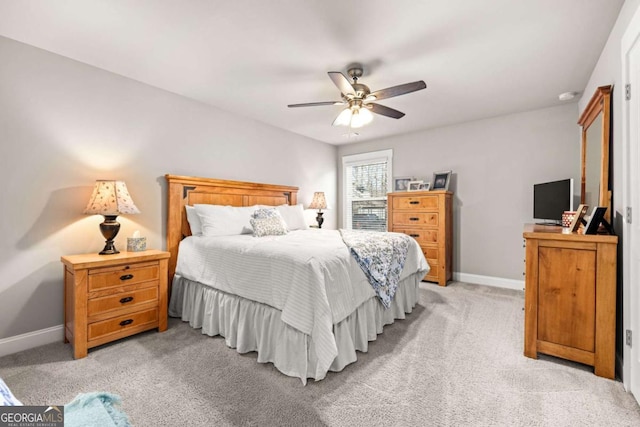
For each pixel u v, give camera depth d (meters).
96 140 2.61
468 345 2.29
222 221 3.11
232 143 3.76
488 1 1.76
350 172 5.50
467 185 4.21
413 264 3.12
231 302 2.35
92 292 2.18
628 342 1.70
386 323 2.64
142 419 1.49
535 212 3.49
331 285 1.97
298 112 3.76
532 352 2.09
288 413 1.54
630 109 1.67
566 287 1.96
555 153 3.56
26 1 1.77
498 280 3.99
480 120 4.09
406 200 4.34
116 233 2.49
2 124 2.15
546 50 2.30
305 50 2.31
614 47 1.99
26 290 2.26
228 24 1.99
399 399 1.65
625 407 1.57
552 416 1.51
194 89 3.08
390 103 3.46
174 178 3.07
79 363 2.03
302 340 1.84
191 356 2.13
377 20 1.94
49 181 2.36
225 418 1.50
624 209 1.73
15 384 1.78
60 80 2.41
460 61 2.48
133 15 1.91
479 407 1.58
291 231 3.60
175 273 3.03
